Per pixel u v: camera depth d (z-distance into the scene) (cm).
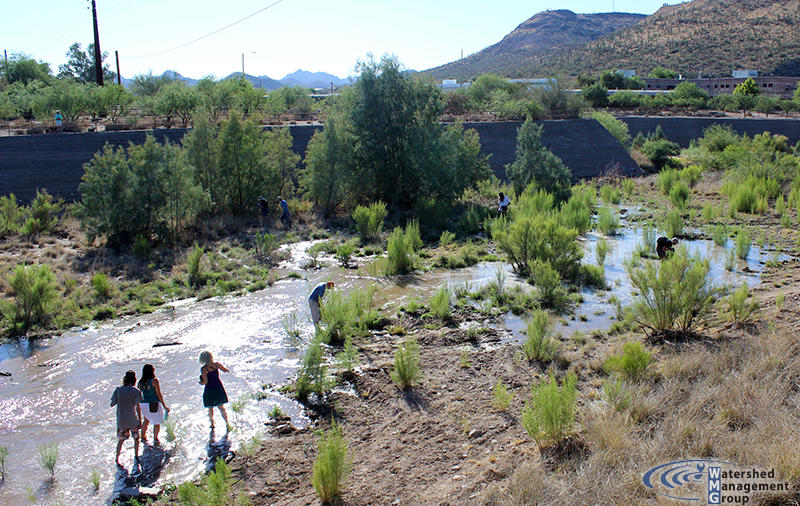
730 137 4519
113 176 1973
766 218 2547
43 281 1343
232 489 695
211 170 2484
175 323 1342
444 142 2748
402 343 1187
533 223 1720
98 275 1527
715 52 14850
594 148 4403
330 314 1248
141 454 784
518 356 1074
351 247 2067
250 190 2505
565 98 4819
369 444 793
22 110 3800
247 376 1036
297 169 2842
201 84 4394
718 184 3409
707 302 1095
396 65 2697
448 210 2630
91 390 989
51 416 899
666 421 696
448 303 1357
